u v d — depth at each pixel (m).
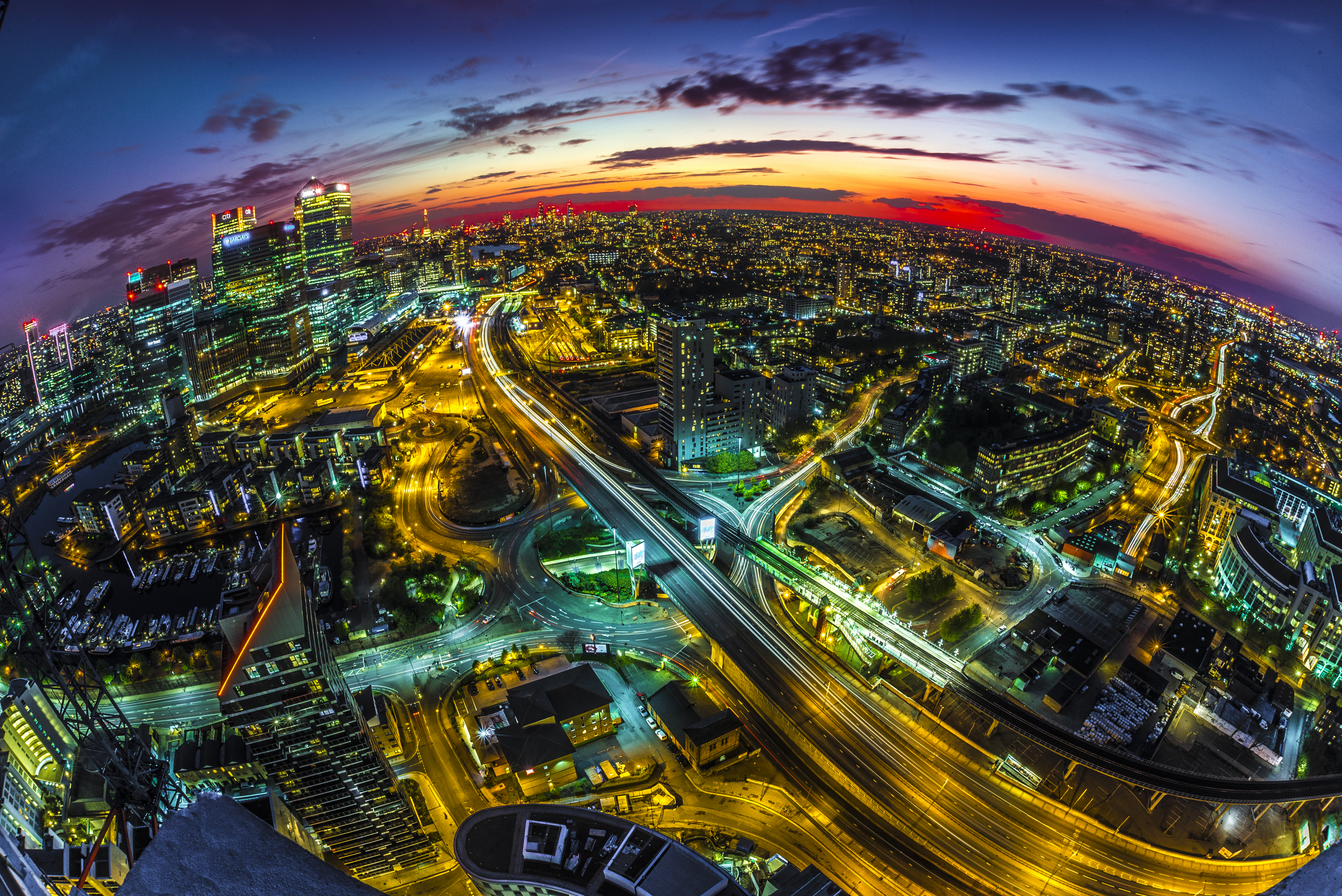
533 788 194.50
